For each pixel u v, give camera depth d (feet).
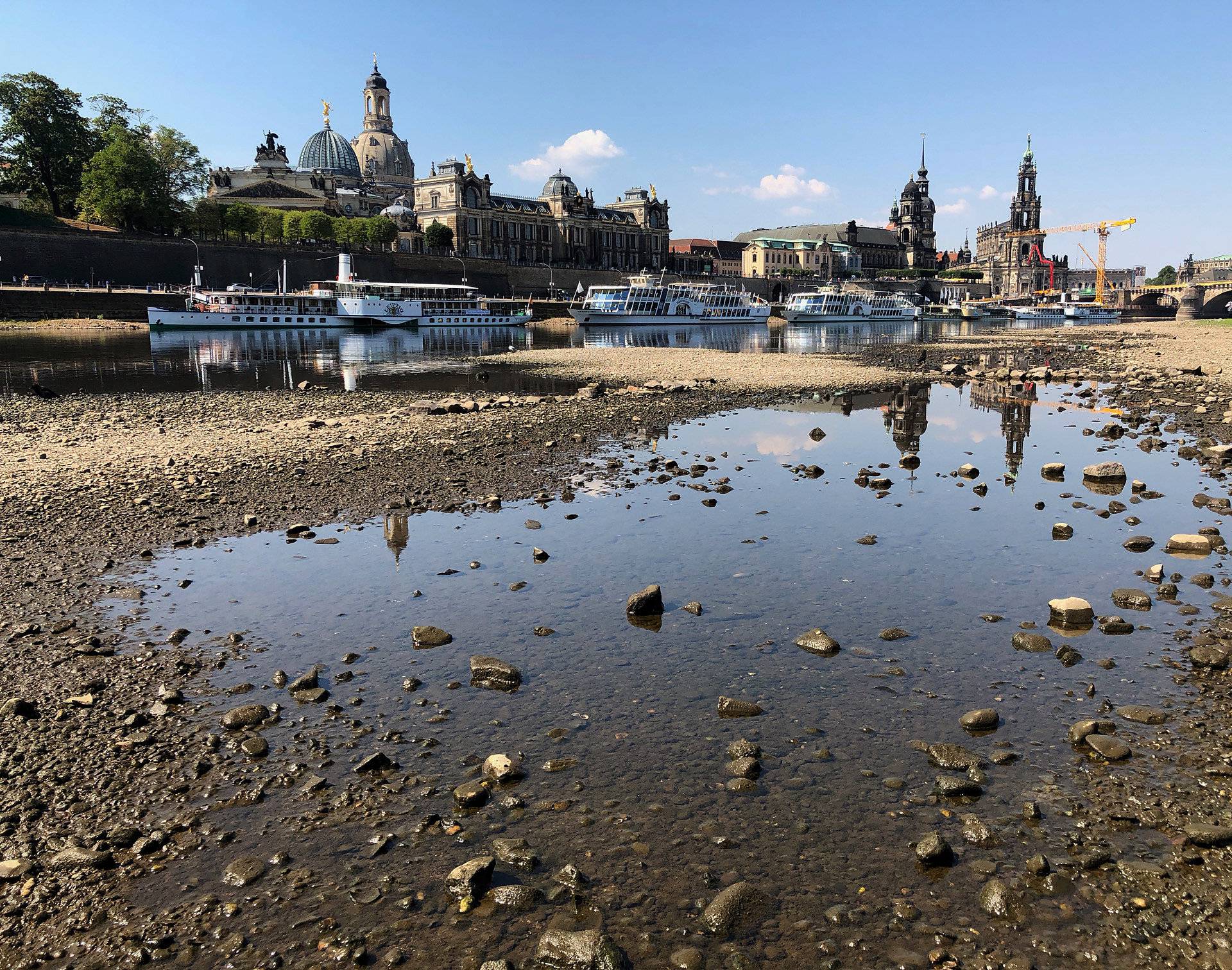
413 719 32.73
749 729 31.65
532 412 112.47
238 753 30.27
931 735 30.91
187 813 26.84
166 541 56.08
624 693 34.71
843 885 23.15
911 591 45.47
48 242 391.86
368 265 523.70
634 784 28.14
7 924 22.30
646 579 48.11
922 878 23.34
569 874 23.32
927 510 61.87
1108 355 214.90
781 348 265.75
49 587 47.57
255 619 42.96
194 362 197.67
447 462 80.23
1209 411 107.34
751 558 51.42
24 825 26.27
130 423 103.09
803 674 36.04
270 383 155.12
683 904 22.52
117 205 418.51
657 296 411.95
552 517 61.26
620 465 78.84
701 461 81.20
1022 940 20.97
